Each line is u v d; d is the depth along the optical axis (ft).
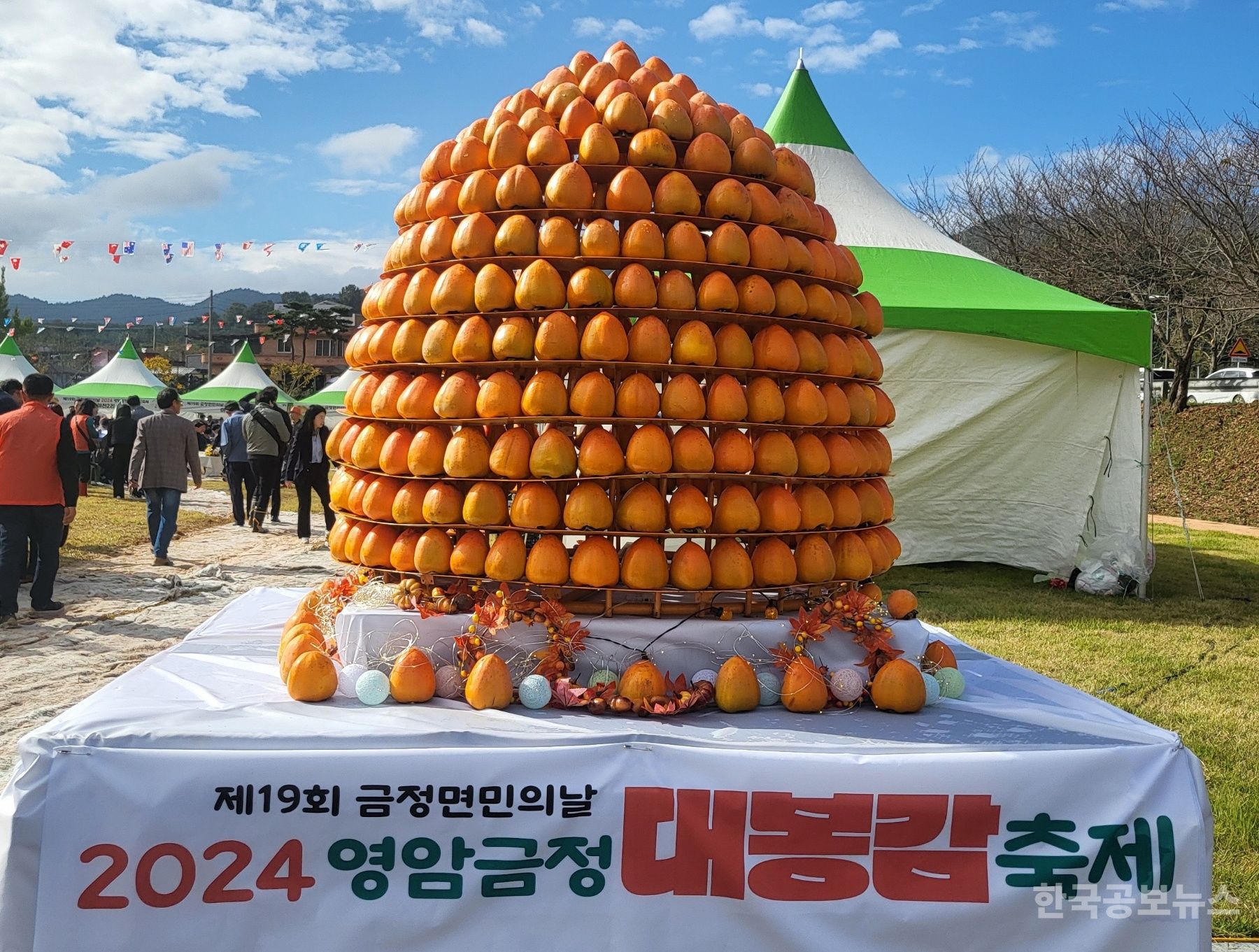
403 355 10.67
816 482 10.88
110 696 9.43
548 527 10.05
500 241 10.17
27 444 21.20
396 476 10.86
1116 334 27.48
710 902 7.93
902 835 8.01
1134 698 16.93
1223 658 19.94
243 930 7.72
